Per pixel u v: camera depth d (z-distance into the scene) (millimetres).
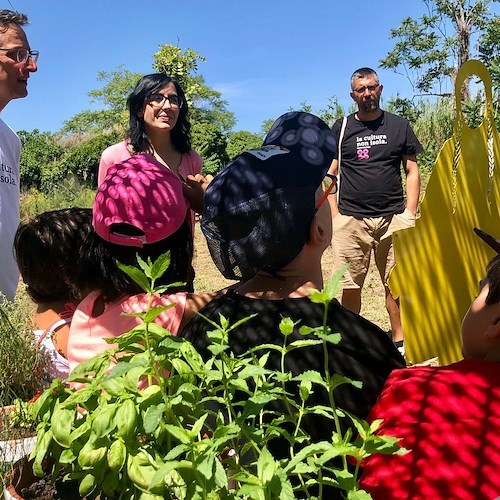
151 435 1284
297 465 1126
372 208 5312
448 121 15766
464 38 27234
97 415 1242
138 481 1215
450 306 3027
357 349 1586
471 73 3117
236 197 1629
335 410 1192
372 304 7184
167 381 1277
